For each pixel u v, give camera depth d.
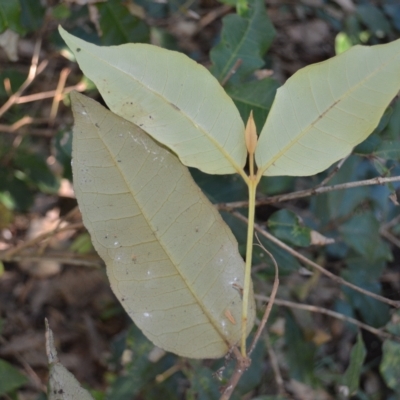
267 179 0.45
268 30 0.41
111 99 0.26
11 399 0.50
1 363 0.46
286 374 0.64
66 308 0.75
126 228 0.27
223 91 0.27
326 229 0.51
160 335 0.28
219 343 0.28
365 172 0.55
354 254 0.52
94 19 0.44
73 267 0.77
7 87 0.59
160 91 0.27
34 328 0.73
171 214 0.27
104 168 0.27
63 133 0.48
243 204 0.38
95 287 0.76
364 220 0.50
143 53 0.26
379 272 0.51
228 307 0.28
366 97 0.26
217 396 0.46
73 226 0.46
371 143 0.38
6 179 0.63
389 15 0.70
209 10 0.78
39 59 0.77
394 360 0.42
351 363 0.43
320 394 0.63
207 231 0.28
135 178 0.27
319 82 0.26
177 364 0.49
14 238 0.75
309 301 0.64
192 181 0.27
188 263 0.28
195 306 0.28
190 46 0.77
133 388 0.48
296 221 0.40
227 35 0.40
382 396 0.63
